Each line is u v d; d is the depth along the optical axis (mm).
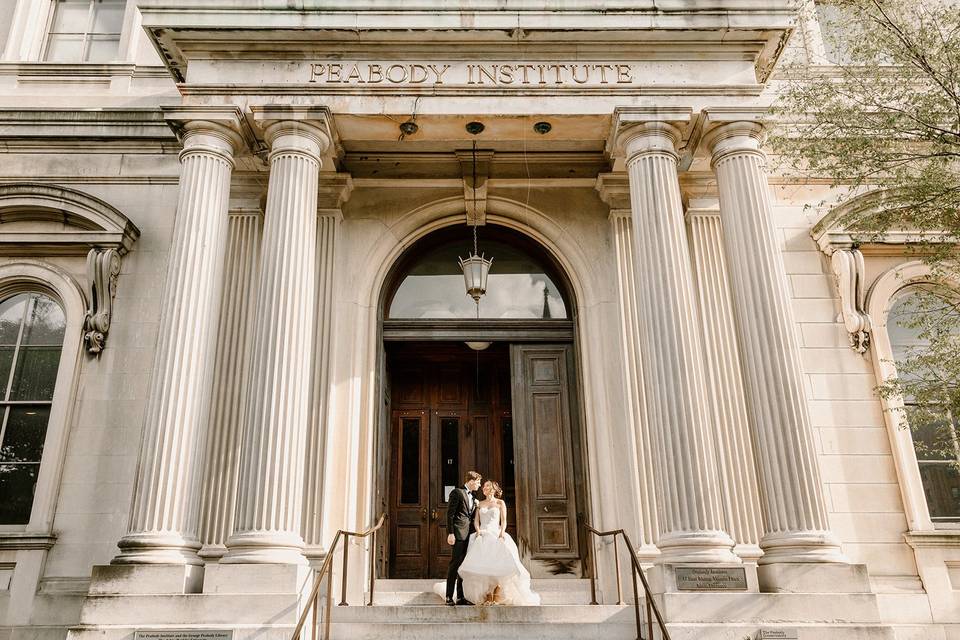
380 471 11547
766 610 8008
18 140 12484
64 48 13688
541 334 12336
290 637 7723
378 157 12391
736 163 10078
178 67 10898
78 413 11141
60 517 10648
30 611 10117
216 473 10734
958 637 9969
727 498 10383
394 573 12758
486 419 13719
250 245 11883
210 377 9414
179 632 7703
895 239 11695
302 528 10430
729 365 11188
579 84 10281
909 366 10117
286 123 10078
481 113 10164
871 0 9578
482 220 12617
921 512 10570
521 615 8656
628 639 8203
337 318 11641
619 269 11859
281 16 10219
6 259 11844
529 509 11492
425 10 10219
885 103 10016
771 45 10562
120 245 11711
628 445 10945
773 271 9578
